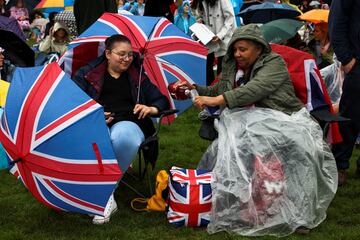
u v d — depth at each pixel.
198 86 6.22
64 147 4.91
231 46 5.79
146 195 6.52
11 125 5.04
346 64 6.51
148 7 10.46
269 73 5.60
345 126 6.65
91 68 6.02
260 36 5.66
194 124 9.91
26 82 5.12
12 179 7.12
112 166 4.96
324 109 6.27
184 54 6.63
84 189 5.03
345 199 6.39
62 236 5.45
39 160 4.99
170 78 6.67
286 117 5.55
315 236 5.38
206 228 5.58
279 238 5.31
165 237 5.42
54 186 5.07
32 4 24.11
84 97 4.95
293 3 21.73
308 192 5.38
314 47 8.95
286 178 5.38
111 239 5.41
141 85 6.14
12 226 5.70
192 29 9.88
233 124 5.58
